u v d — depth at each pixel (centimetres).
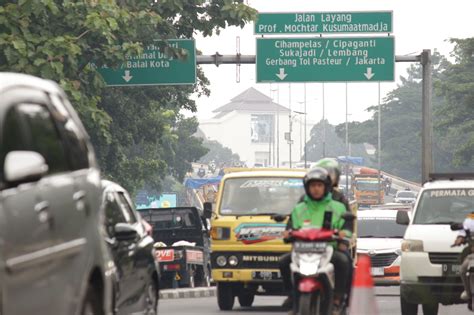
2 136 1478
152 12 6006
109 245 2381
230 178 4144
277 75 7456
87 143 1841
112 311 2184
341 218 2556
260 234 4009
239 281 4041
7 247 1408
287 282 2612
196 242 6931
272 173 4128
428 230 3744
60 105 1761
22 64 5244
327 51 7481
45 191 1559
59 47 5356
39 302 1518
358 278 2273
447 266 3678
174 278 6116
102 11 5647
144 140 9288
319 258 2495
